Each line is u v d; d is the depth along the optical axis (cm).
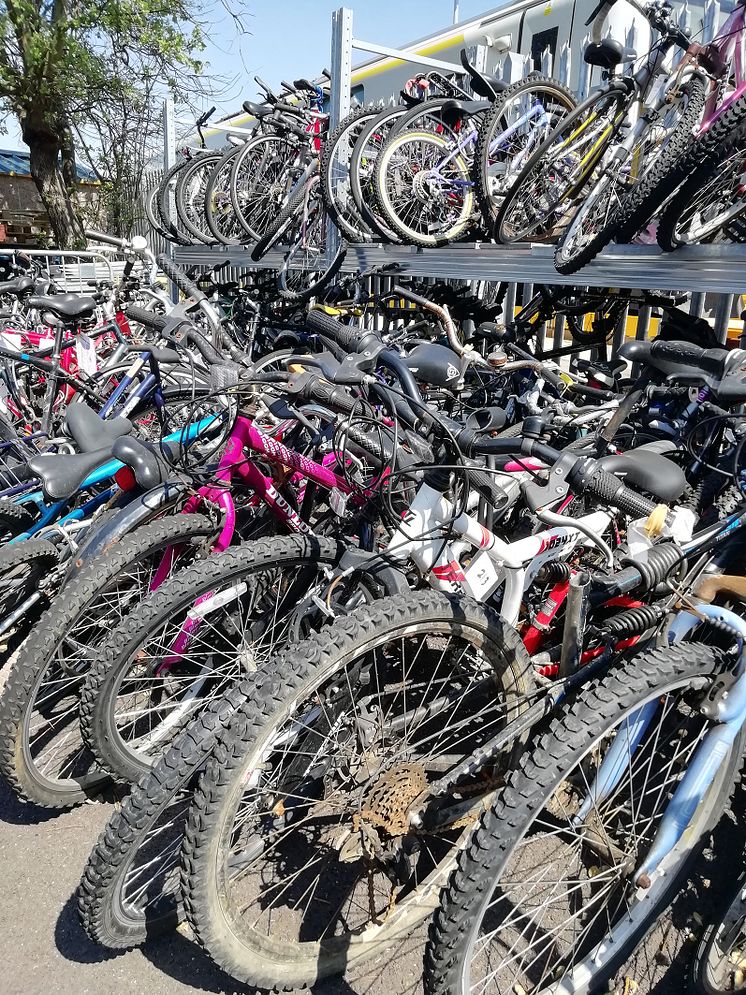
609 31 401
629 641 176
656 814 169
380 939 174
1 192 1368
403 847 182
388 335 337
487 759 170
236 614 227
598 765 161
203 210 662
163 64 1134
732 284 279
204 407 261
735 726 153
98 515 257
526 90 390
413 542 182
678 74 314
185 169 646
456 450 171
